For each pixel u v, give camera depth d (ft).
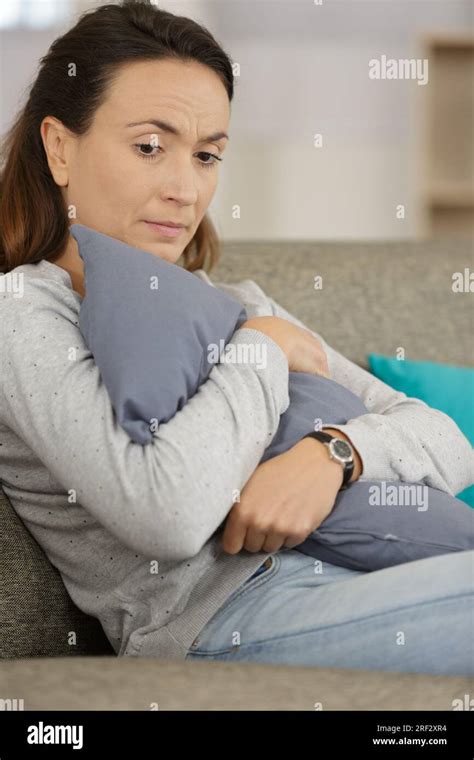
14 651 3.88
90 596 3.90
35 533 4.04
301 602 3.50
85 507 3.45
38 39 14.58
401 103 16.05
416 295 5.87
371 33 15.83
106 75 4.05
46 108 4.24
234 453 3.41
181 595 3.64
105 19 4.14
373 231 16.29
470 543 3.71
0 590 3.89
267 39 15.75
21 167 4.33
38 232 4.26
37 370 3.53
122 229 4.13
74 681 2.78
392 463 3.89
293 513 3.54
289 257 5.76
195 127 4.10
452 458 4.17
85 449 3.36
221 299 3.80
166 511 3.28
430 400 5.30
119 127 4.04
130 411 3.39
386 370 5.45
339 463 3.73
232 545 3.56
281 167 16.06
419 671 3.27
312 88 15.94
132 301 3.52
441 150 15.53
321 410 4.01
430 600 3.25
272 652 3.45
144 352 3.43
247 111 15.93
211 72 4.18
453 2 15.62
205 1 14.61
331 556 3.72
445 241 6.28
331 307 5.68
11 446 3.92
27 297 3.74
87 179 4.12
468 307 5.95
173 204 4.11
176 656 3.62
